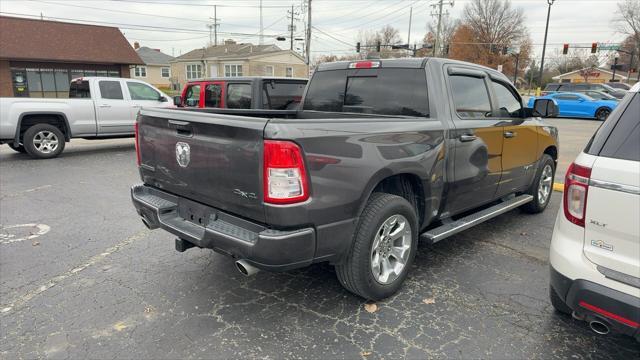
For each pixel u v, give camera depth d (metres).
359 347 2.78
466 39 66.06
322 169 2.66
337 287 3.60
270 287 3.60
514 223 5.31
